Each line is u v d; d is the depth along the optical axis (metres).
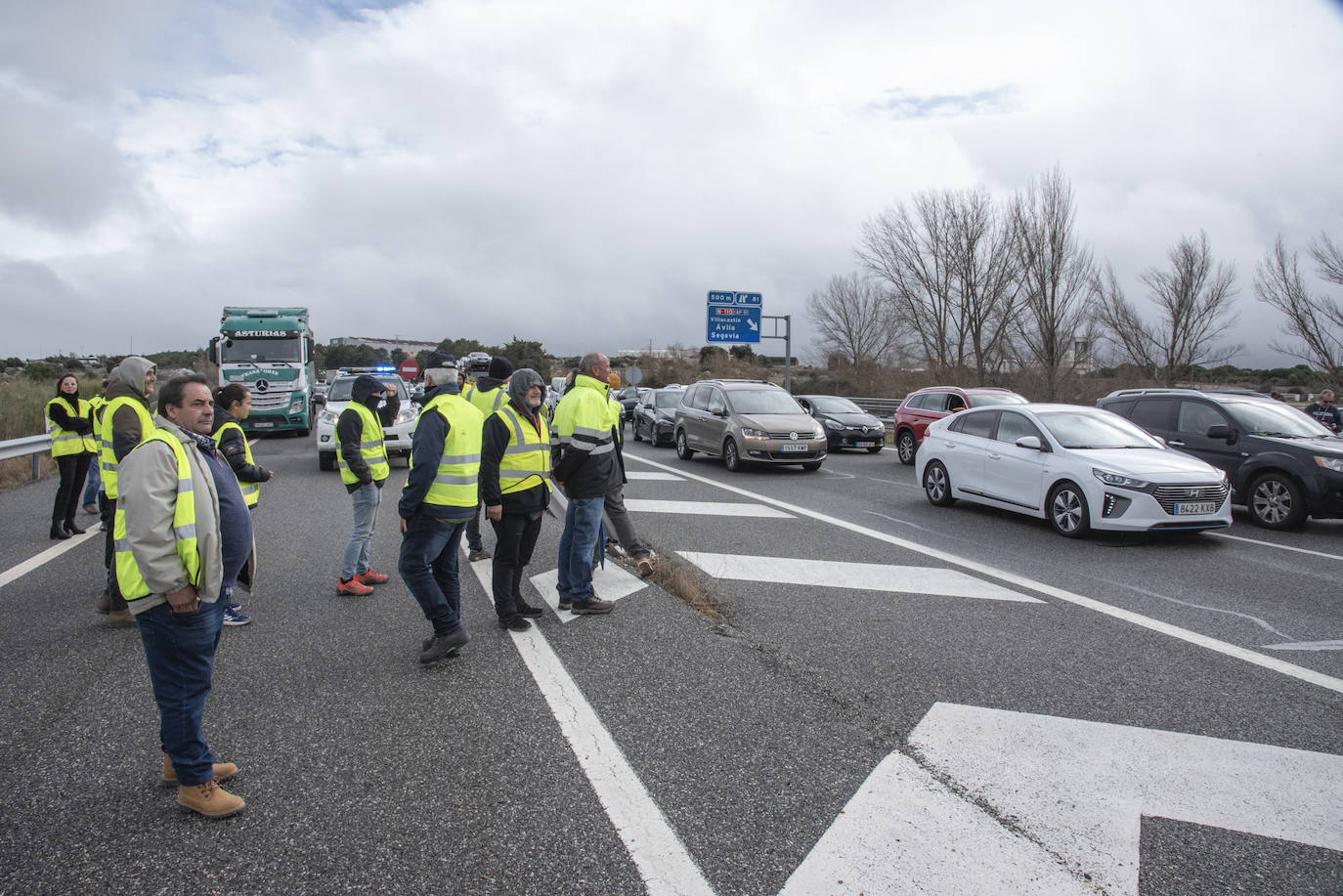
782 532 8.38
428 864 2.59
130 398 4.58
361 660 4.47
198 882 2.49
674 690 4.03
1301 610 5.48
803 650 4.63
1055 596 5.82
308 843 2.71
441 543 4.32
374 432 5.89
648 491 11.54
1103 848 2.67
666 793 3.02
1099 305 29.39
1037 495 8.50
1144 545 7.69
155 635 2.79
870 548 7.52
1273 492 8.55
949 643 4.76
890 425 26.33
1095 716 3.72
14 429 15.16
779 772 3.19
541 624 5.08
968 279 35.31
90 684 4.13
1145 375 28.52
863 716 3.72
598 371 5.14
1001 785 3.09
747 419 13.98
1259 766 3.24
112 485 5.07
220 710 3.79
